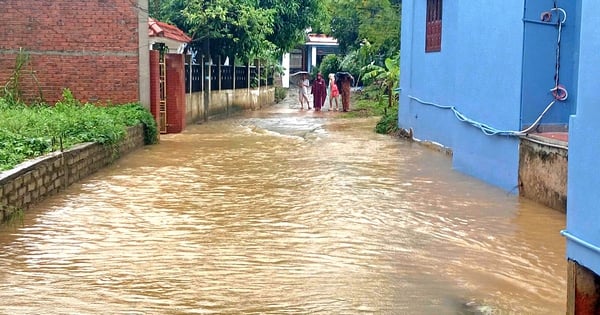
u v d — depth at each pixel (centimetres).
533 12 949
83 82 1544
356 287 563
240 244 690
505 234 741
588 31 448
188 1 2216
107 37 1537
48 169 897
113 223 771
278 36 2681
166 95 1781
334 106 3069
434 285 570
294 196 934
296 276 591
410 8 1652
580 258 452
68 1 1521
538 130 959
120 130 1265
